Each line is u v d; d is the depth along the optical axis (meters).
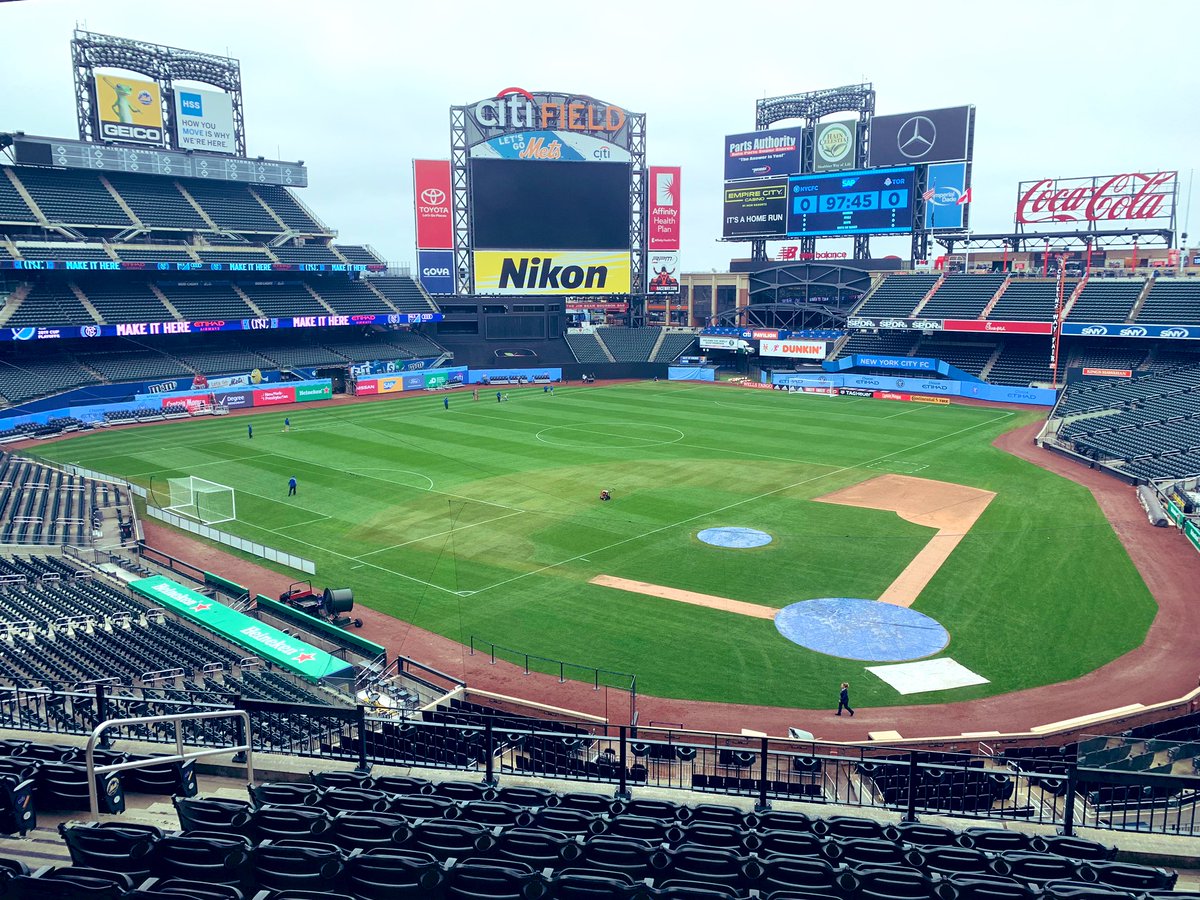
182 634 32.75
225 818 13.67
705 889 11.37
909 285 107.06
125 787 16.42
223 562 43.75
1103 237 96.00
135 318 91.06
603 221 117.81
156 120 100.88
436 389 107.25
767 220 114.69
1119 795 21.84
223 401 90.88
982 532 46.94
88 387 82.44
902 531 47.28
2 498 52.41
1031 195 97.31
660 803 15.82
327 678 29.31
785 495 54.75
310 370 100.06
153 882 10.96
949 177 102.12
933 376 99.31
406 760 20.52
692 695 29.78
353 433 77.00
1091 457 63.28
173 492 55.78
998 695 29.55
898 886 11.88
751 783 21.78
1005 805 21.80
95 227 93.31
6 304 85.25
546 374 113.50
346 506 53.06
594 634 34.78
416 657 32.91
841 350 107.38
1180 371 79.31
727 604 37.56
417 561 43.28
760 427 78.94
